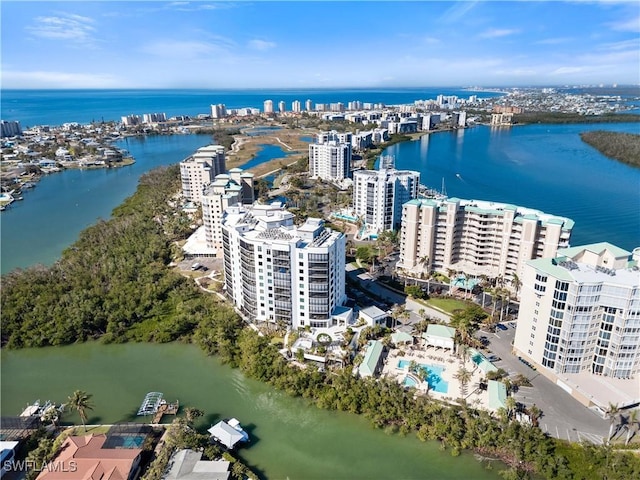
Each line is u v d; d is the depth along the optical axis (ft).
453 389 467.52
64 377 518.78
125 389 497.05
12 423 429.79
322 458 399.65
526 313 502.79
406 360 520.01
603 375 462.19
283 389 488.02
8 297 636.89
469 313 584.81
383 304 645.92
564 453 382.42
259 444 416.05
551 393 460.14
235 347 549.13
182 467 370.53
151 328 604.49
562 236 618.85
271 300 581.53
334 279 574.56
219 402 475.31
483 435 398.01
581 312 442.09
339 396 457.27
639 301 420.36
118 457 376.27
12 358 555.69
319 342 532.73
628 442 393.29
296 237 573.33
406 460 394.93
